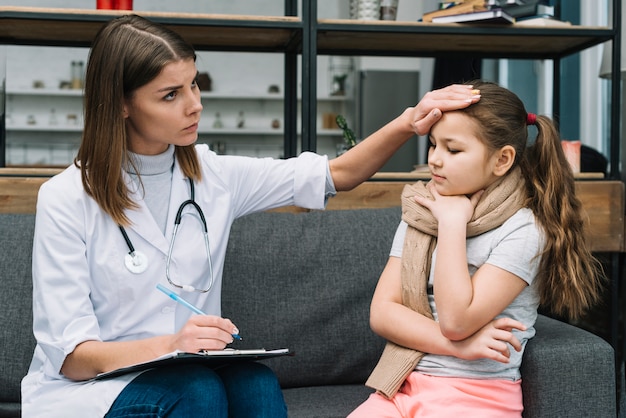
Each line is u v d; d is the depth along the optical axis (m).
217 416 1.16
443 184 1.41
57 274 1.29
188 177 1.46
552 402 1.38
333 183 1.61
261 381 1.24
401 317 1.43
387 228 1.86
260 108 7.14
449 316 1.32
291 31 2.24
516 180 1.43
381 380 1.41
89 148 1.33
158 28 1.33
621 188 2.21
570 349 1.40
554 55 2.65
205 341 1.15
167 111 1.32
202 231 1.43
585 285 1.46
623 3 2.40
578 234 1.44
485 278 1.34
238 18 2.12
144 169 1.40
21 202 1.96
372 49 2.58
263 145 7.05
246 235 1.79
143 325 1.36
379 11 2.40
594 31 2.27
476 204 1.43
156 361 1.12
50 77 6.80
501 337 1.31
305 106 2.15
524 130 1.44
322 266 1.79
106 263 1.33
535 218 1.40
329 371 1.75
